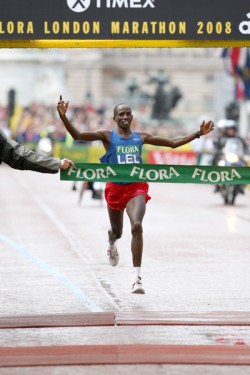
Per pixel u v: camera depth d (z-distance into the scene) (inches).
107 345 943.0
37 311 1126.4
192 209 2694.4
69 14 1128.2
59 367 863.1
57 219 2340.1
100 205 2827.3
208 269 1472.7
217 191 2935.5
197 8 1135.6
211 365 871.1
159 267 1492.4
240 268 1483.8
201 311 1119.6
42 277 1397.6
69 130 1185.4
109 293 1253.1
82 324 1036.5
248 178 1157.7
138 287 1208.2
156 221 2272.4
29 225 2181.3
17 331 1010.7
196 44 1138.0
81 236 1945.1
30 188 3754.9
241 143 3095.5
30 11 1129.4
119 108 1219.2
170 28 1135.6
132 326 1037.2
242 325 1044.5
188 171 1157.7
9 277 1397.6
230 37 1139.9
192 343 955.3
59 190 3627.0
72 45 1130.7
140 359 887.1
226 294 1245.7
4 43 1132.5
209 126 1218.0
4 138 1024.9
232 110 5639.8
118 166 1148.5
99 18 1130.0
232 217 2407.7
